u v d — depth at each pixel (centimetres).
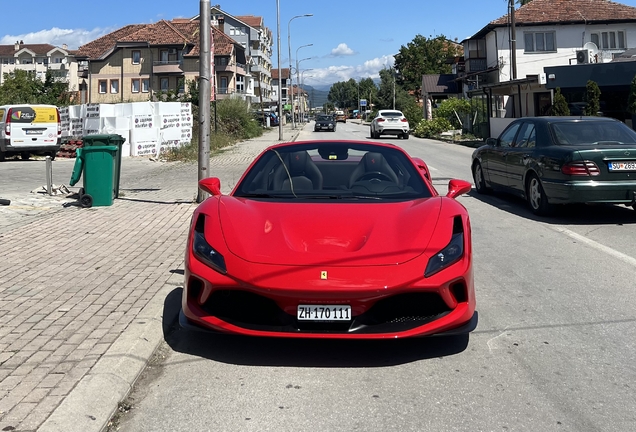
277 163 531
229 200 460
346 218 423
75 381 349
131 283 566
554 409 327
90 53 6506
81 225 873
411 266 372
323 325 368
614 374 373
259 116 5162
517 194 1027
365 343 426
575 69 2531
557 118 966
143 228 850
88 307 492
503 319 477
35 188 1308
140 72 6309
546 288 562
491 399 339
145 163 2078
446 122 3916
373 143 565
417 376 371
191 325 392
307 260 374
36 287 552
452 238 398
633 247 723
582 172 830
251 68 9962
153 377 372
